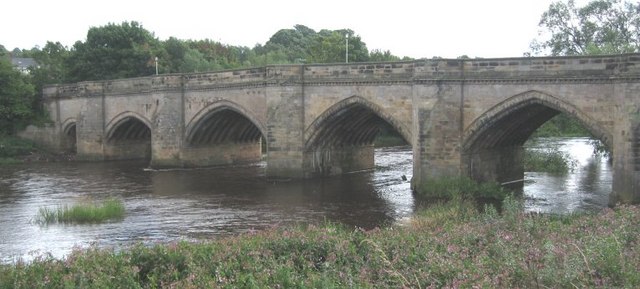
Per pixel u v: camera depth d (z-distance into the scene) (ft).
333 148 162.81
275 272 47.09
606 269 41.11
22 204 121.19
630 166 102.99
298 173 151.12
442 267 44.83
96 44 289.74
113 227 96.43
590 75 109.09
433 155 125.70
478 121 121.90
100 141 217.36
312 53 342.64
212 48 383.24
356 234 60.80
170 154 184.44
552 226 60.34
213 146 192.24
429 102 125.08
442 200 116.57
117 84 207.92
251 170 181.16
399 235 59.11
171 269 49.75
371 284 43.27
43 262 52.60
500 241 49.24
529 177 158.10
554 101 113.60
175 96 182.09
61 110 234.79
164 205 118.21
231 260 51.03
